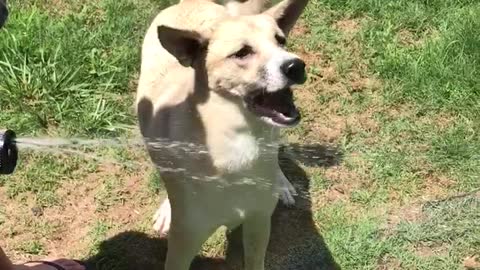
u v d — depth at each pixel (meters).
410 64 2.95
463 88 2.88
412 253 2.49
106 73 2.88
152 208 2.59
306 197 2.63
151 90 2.28
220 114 2.05
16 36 2.90
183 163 2.11
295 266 2.47
